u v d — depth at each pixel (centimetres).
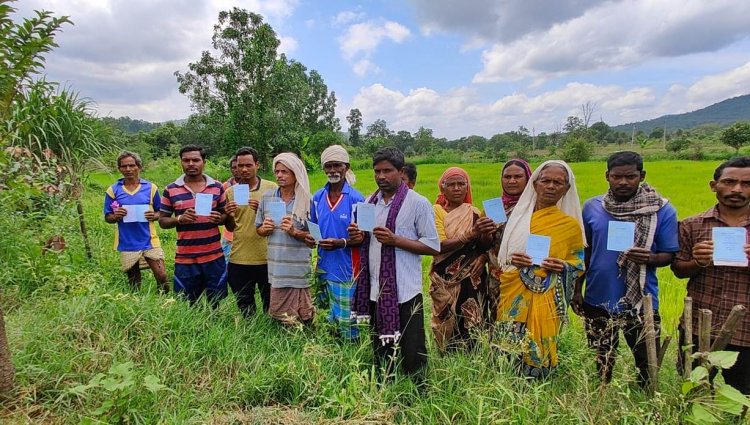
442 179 402
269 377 317
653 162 3531
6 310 413
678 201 1433
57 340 332
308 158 3538
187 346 349
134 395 275
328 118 6212
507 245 336
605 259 331
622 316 322
